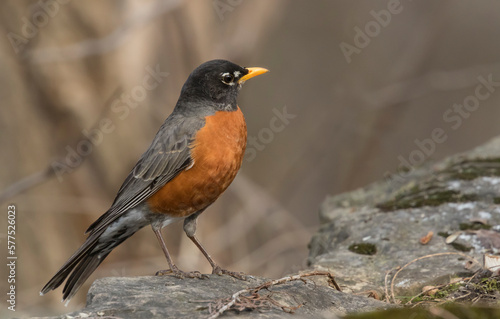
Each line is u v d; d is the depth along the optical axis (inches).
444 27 802.8
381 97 737.0
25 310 418.0
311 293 230.5
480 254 287.9
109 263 536.7
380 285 270.5
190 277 260.7
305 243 577.6
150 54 550.6
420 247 301.0
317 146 787.4
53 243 536.7
